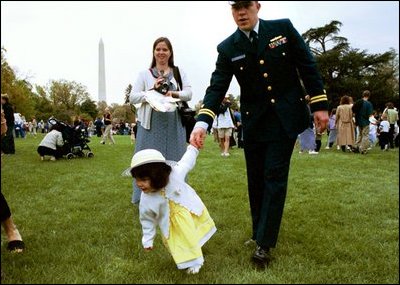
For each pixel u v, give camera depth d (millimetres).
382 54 61812
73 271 3188
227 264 3373
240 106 3760
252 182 3801
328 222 4668
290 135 3471
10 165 10023
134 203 5477
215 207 5387
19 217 4910
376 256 3635
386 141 14719
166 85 4957
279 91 3543
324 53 62531
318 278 3105
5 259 3426
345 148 13805
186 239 3158
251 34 3557
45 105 68062
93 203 5711
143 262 3418
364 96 12930
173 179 3273
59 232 4250
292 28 3559
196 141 3545
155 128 5035
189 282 3045
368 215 5074
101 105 65750
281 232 4223
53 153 11266
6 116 12922
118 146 17406
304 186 6848
